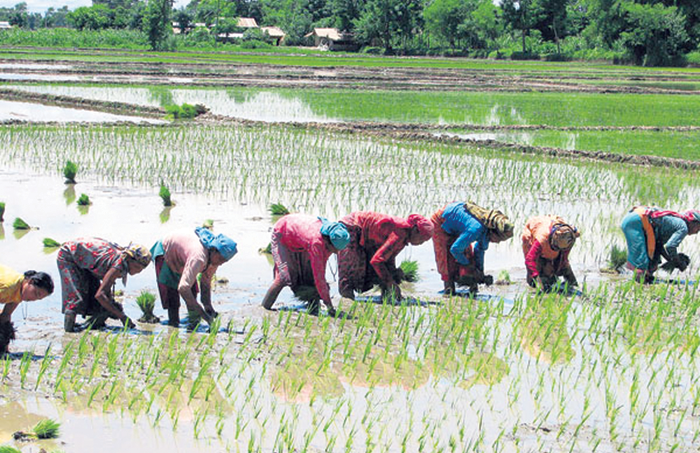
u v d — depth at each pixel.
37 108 35.56
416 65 83.38
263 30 149.38
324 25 147.88
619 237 15.68
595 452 6.90
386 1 121.31
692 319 11.01
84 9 143.00
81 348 8.40
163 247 9.80
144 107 35.72
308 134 29.39
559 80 67.19
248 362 8.52
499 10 122.88
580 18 128.62
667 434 7.30
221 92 47.38
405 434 7.09
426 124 33.31
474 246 11.97
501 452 6.80
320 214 16.34
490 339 9.79
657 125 36.47
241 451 6.58
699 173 23.70
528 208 17.77
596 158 25.98
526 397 8.04
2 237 13.96
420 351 9.23
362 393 7.96
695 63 94.19
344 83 57.06
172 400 7.52
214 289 11.64
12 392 7.45
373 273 11.48
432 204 17.59
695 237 16.39
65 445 6.52
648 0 99.44
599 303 11.52
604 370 8.77
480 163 23.89
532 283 12.28
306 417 7.33
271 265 13.05
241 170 21.11
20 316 10.02
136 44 109.56
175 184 19.17
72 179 18.88
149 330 9.64
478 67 82.19
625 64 98.44
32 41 104.75
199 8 165.50
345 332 9.79
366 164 22.81
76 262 9.38
